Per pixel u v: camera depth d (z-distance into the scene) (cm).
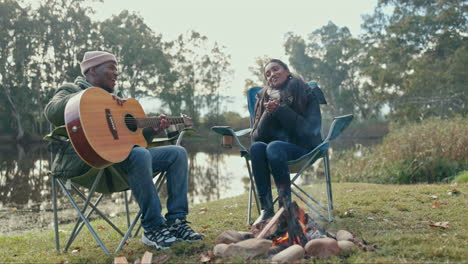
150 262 199
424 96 2558
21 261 225
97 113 216
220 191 773
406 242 215
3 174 1099
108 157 208
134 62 3916
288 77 286
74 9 3541
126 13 3988
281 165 251
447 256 193
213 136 3825
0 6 3231
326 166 294
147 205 224
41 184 882
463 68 2330
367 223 276
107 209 564
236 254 197
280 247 207
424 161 702
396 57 2758
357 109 4409
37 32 3412
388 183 694
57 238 248
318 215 305
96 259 219
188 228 239
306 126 263
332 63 4497
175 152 238
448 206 329
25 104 3491
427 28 2664
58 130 213
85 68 248
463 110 2330
